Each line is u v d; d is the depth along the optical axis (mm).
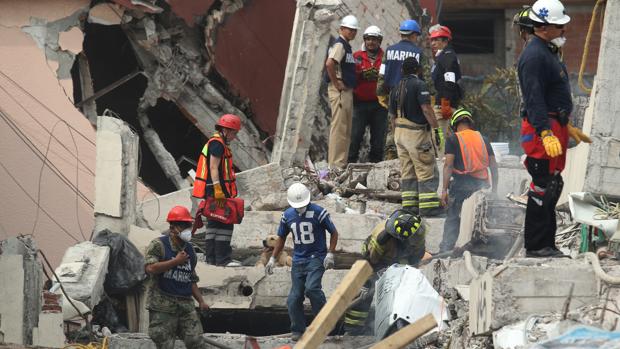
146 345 35062
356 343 33688
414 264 33688
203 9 53719
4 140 49844
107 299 38562
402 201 40281
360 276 23984
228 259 38312
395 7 60094
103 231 39594
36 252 37938
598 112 30000
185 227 32812
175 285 32750
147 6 51375
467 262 29516
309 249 34094
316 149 52969
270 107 56500
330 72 46969
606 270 25594
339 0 51375
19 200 49500
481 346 26906
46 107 50344
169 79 53531
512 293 25250
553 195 26516
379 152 49250
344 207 42719
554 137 25641
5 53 50500
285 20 57312
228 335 34781
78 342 37062
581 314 24484
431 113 38500
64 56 50875
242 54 55469
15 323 36469
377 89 45875
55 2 50906
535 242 26859
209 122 54656
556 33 26562
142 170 55219
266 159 55562
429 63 62688
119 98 54750
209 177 38250
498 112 72188
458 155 37219
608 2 30234
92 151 50375
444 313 31453
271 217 40438
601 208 29391
